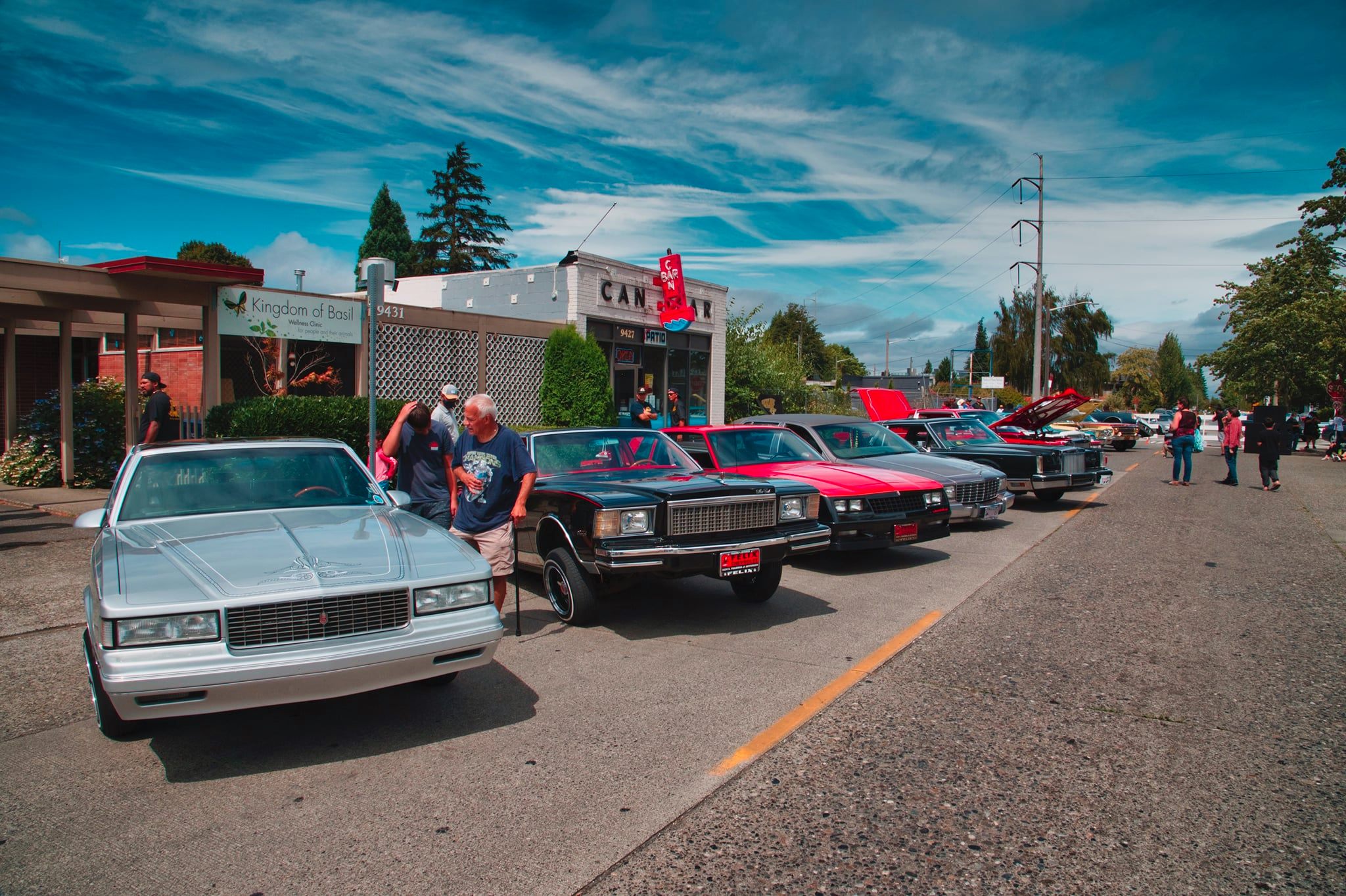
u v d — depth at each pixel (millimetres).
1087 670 4977
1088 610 6449
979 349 92188
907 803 3328
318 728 4141
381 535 4418
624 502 5535
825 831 3109
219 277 11828
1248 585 7297
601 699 4535
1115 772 3588
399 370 14906
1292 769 3605
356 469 5457
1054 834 3076
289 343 13375
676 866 2877
